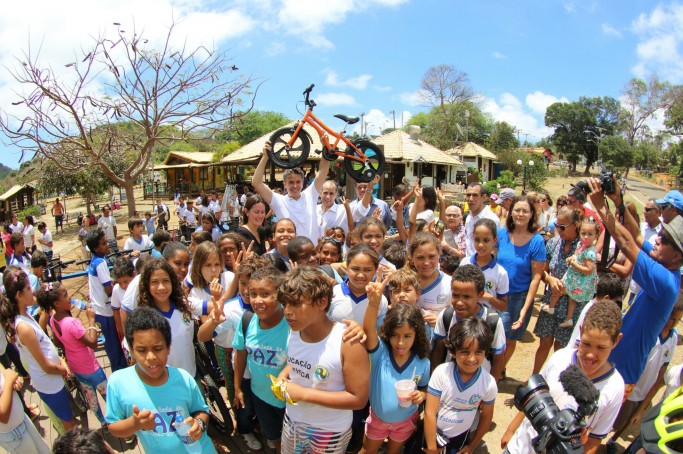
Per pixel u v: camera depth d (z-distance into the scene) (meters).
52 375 3.32
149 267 3.13
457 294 3.05
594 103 66.44
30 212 27.86
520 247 4.17
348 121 5.68
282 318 2.93
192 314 3.55
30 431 2.98
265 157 5.14
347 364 2.39
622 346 3.03
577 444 1.83
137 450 3.51
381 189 21.69
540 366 4.30
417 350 2.78
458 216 5.36
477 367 2.67
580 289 4.01
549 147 76.69
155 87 8.64
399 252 3.92
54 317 3.60
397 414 2.77
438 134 53.72
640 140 62.59
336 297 3.14
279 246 4.19
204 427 2.55
